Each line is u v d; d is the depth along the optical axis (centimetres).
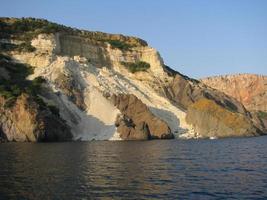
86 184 3719
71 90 13275
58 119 11425
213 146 8969
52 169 4616
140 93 15250
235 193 3425
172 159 6009
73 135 11888
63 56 15250
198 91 16500
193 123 13962
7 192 3344
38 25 16350
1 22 15850
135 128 12200
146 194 3344
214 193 3416
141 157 6269
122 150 7644
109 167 4922
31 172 4362
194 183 3856
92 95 13512
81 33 17762
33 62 14338
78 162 5388
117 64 17125
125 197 3228
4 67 13300
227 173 4534
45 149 7531
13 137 10494
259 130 15125
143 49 17912
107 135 12081
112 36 18788
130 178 4100
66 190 3444
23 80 13125
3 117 10575
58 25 17000
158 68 17400
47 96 12569
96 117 12794
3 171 4419
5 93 11188
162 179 4069
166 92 16250
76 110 12794
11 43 15075
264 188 3631
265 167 5100
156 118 12888
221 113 14012
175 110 14875
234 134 13888
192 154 6894
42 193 3319
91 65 15550
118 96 13375
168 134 12681
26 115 10556
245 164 5428
